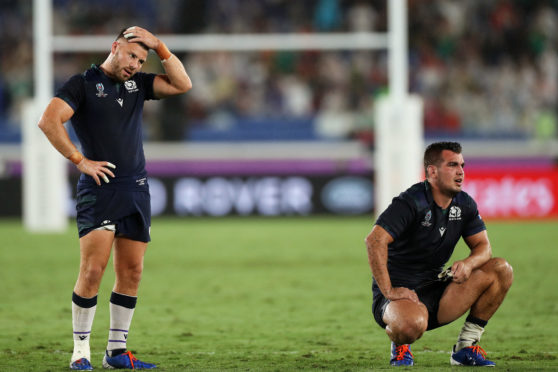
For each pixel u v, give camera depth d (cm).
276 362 2041
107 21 9075
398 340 1848
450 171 1872
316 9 9194
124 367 1938
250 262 4412
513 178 6756
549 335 2445
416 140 5953
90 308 1928
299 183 6925
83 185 1912
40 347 2266
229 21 9244
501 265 1902
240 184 6906
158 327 2620
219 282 3706
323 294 3347
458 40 9119
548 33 9131
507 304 3045
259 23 9219
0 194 6912
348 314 2869
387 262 1969
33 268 4184
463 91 8738
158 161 7162
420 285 1948
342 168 7356
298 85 8794
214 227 6394
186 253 4828
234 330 2562
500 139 7950
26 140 6003
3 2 8969
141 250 1955
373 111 8631
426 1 9262
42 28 5853
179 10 8869
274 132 7994
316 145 7781
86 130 1903
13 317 2816
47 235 5775
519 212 6750
